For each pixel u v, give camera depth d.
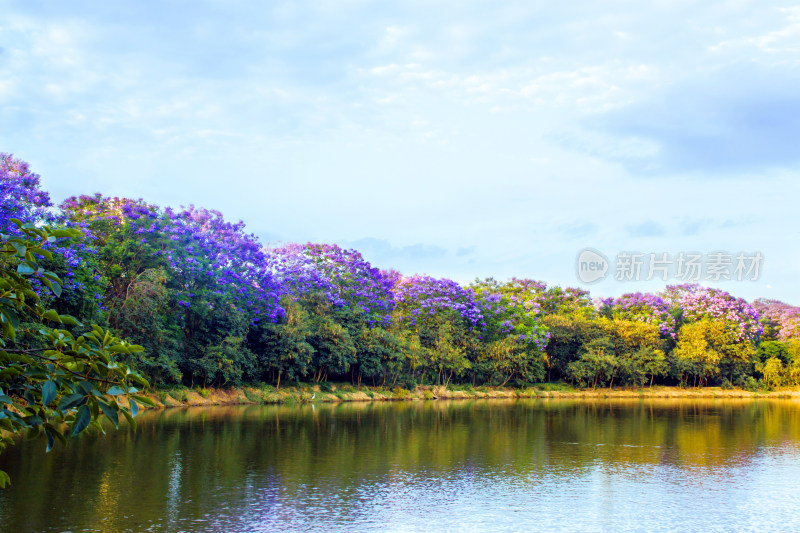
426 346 73.94
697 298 104.12
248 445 28.11
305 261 67.88
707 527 16.11
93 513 16.20
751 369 98.94
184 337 51.28
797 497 19.50
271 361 56.50
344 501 18.14
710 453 28.69
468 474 22.67
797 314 119.69
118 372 7.02
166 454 25.17
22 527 14.90
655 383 98.75
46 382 6.52
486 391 77.38
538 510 17.53
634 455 27.77
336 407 52.56
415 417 44.06
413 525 15.81
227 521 15.76
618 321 93.19
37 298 7.27
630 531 15.65
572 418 45.81
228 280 53.28
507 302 85.88
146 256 47.53
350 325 65.81
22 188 32.34
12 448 25.98
